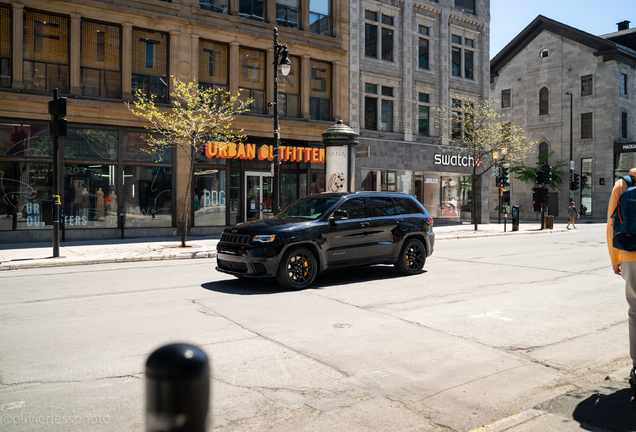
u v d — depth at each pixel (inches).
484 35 1206.9
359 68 973.2
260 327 236.7
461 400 151.9
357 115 961.5
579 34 1700.3
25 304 288.4
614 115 1641.2
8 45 649.0
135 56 734.5
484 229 997.8
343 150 749.9
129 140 732.7
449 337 221.5
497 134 982.4
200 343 209.2
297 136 876.0
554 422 131.6
